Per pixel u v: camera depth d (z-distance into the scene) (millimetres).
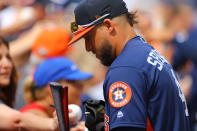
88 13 10266
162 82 9969
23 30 22734
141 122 9656
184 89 20328
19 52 18750
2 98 13023
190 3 26609
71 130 11523
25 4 23141
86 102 10812
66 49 17094
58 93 10188
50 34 16812
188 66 20906
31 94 13859
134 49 10117
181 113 10141
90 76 13883
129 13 10445
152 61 10039
